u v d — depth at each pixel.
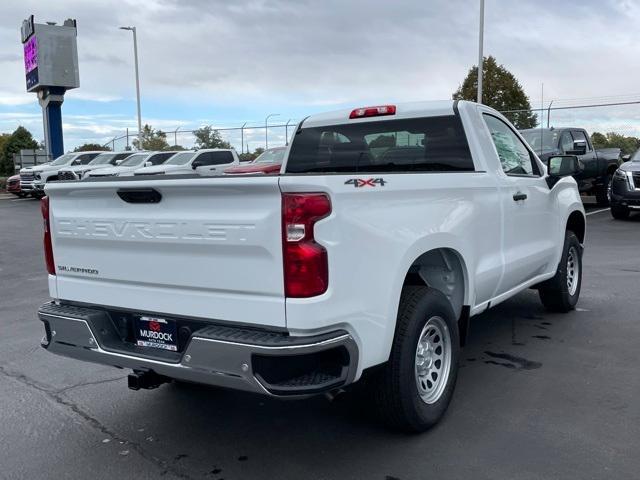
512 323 6.34
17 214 22.52
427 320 3.85
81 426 4.25
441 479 3.39
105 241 3.70
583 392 4.50
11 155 57.47
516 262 5.17
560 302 6.48
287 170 5.83
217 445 3.91
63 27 35.94
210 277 3.29
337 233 3.15
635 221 14.98
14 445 3.99
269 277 3.11
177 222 3.35
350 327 3.26
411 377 3.73
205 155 22.34
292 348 3.02
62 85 36.16
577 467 3.45
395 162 5.21
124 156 28.14
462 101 5.00
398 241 3.56
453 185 4.20
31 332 6.74
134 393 4.84
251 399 4.65
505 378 4.82
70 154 29.86
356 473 3.49
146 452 3.85
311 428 4.10
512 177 5.21
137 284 3.62
